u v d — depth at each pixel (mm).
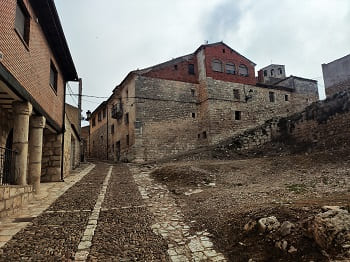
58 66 11812
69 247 4688
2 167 7293
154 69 23484
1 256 4219
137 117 21812
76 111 24172
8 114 9273
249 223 4977
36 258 4223
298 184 8438
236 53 26688
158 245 4879
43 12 8633
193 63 25719
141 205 7699
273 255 4027
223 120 24156
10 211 6512
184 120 23812
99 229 5633
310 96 29594
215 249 4699
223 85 24984
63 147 12648
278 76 42500
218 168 12859
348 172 9070
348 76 20859
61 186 10742
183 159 18875
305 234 4059
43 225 5816
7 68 6246
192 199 8156
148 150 21688
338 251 3543
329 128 16891
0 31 5898
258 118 26047
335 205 4941
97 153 34156
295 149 18141
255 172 11750
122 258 4336
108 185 10961
